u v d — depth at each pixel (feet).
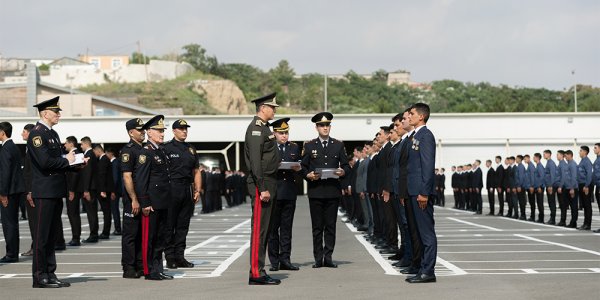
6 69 360.07
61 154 33.35
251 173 33.37
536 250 47.52
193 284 32.78
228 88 366.84
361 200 63.31
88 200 56.13
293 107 426.10
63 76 356.59
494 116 158.20
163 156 36.14
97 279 34.94
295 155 40.37
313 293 29.60
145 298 28.58
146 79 364.79
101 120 156.87
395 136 44.50
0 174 42.52
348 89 457.68
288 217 38.86
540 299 27.55
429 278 32.58
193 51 462.60
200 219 89.76
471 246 50.72
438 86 480.23
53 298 28.84
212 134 159.53
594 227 72.38
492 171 97.35
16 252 44.06
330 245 39.63
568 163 70.90
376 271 37.42
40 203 32.35
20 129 153.79
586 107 349.20
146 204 34.76
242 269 38.83
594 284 31.45
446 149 159.12
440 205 131.54
